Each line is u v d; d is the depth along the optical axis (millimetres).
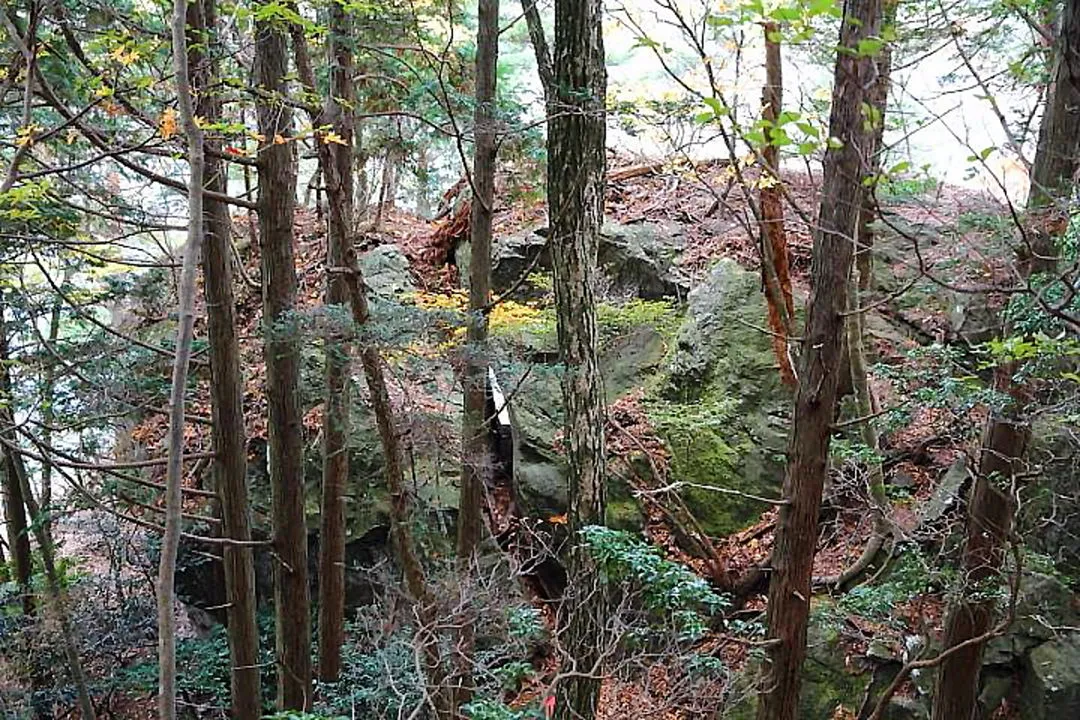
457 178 12172
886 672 6270
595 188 4855
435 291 10383
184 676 7559
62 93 5129
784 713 4789
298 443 6195
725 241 9898
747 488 7992
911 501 6992
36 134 4375
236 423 6086
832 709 6254
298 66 5672
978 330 6840
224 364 5984
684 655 4848
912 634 6227
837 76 3920
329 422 6809
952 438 6711
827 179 4340
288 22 4969
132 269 8953
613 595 5199
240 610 6254
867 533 7160
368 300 6262
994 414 4867
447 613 4953
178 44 2768
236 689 6324
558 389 8820
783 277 7344
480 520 6734
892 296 4379
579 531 4703
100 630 7586
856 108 3936
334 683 6312
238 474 6133
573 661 4387
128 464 5566
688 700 5359
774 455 8031
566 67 4773
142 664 7664
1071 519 6102
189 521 7773
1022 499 5816
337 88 5566
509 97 8602
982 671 6062
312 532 8219
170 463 2762
